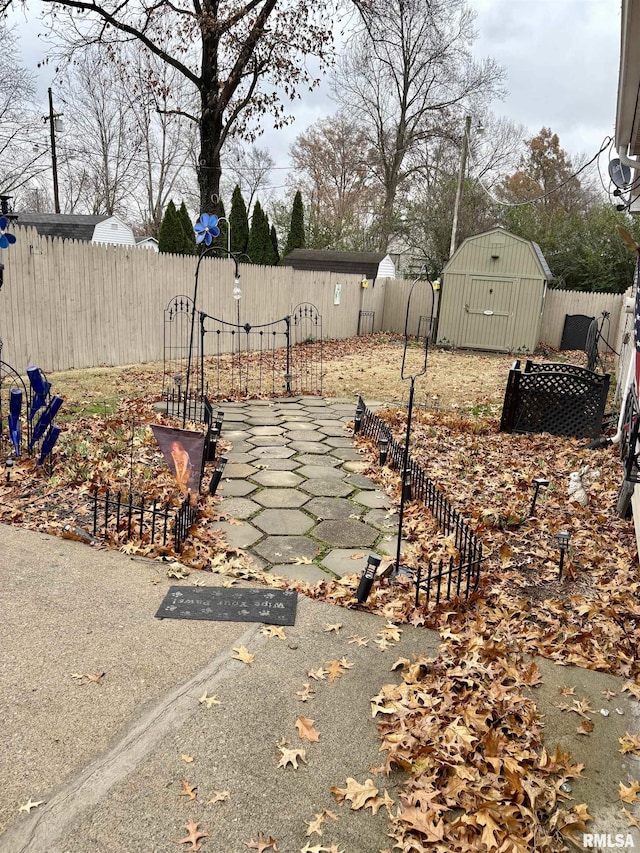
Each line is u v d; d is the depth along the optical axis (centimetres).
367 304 1905
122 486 471
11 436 495
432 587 354
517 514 470
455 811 200
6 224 539
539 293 1588
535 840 190
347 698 252
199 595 325
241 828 187
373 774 212
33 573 335
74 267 940
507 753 222
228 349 1317
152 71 1552
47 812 187
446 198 2372
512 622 321
